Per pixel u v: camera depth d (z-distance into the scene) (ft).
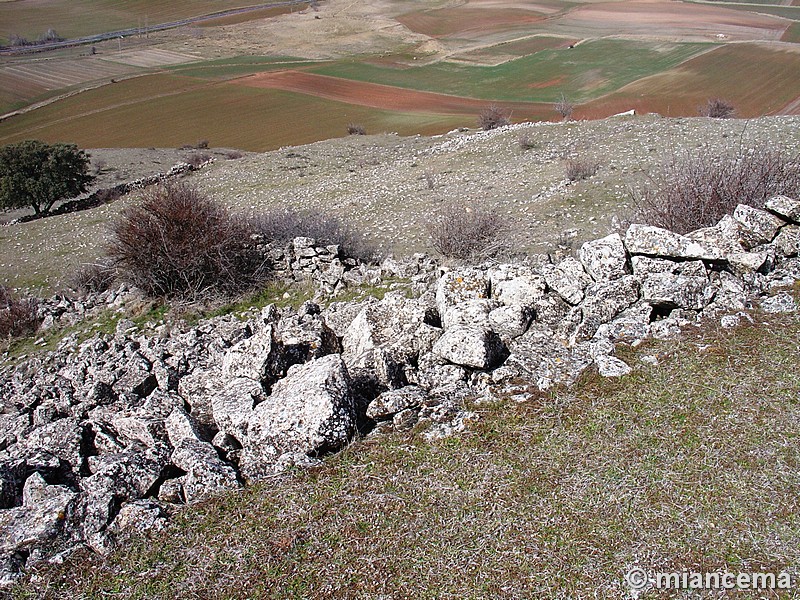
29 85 314.76
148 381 31.76
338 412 22.90
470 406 24.14
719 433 20.92
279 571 18.34
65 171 136.36
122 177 154.51
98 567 19.43
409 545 18.60
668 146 82.33
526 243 58.18
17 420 31.30
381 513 19.81
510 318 28.63
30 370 49.70
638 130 96.84
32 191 132.77
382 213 78.54
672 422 21.66
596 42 342.03
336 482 21.29
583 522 18.58
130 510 21.11
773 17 386.52
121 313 56.18
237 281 55.57
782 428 20.77
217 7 538.06
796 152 65.46
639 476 19.80
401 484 20.83
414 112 242.78
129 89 303.48
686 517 18.30
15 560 20.11
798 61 256.93
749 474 19.34
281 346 28.55
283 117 246.47
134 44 418.31
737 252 29.45
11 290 74.33
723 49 290.76
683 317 27.07
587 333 27.66
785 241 31.32
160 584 18.48
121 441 26.35
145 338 44.62
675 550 17.46
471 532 18.76
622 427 21.79
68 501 21.07
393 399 24.52
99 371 34.83
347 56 367.86
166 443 24.77
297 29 449.89
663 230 30.07
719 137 81.25
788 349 24.21
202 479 22.03
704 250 29.17
